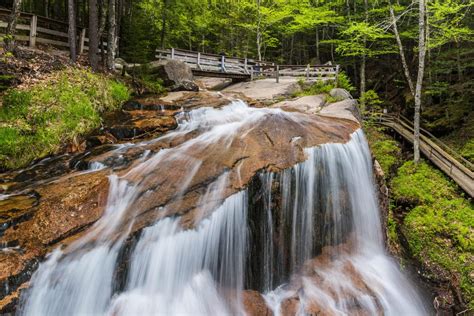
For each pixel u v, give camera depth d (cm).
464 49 1552
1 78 773
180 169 562
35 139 703
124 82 1078
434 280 738
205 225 475
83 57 1268
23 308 368
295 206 586
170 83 1178
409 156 1345
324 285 558
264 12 2172
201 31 2706
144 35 1778
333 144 689
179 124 809
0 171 645
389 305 581
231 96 1141
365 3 1938
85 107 814
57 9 1961
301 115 855
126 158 616
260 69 1755
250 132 702
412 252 814
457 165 1073
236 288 513
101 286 416
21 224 431
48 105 773
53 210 457
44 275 388
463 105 1472
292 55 2956
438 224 861
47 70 918
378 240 771
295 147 632
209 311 454
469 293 685
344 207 689
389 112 2022
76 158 646
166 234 454
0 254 386
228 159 582
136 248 435
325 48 2695
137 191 509
